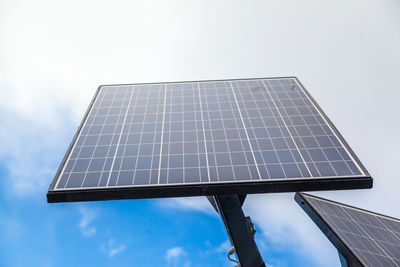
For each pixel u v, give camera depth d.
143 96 9.63
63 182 6.07
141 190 5.84
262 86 9.93
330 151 6.88
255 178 6.09
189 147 7.18
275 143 7.23
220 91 9.77
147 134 7.71
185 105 9.05
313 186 5.98
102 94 9.72
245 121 8.13
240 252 6.13
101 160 6.76
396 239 8.58
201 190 5.89
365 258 6.87
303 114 8.34
